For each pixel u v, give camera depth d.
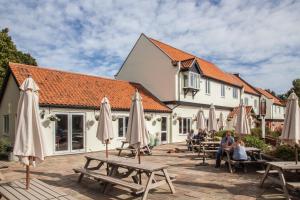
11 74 18.16
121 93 23.11
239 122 14.00
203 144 15.65
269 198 7.56
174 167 12.34
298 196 7.63
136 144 8.94
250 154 12.35
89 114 18.56
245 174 10.78
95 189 8.57
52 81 18.98
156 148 20.48
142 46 27.95
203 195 7.88
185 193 8.09
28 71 18.56
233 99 36.66
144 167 7.57
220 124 25.56
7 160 14.41
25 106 6.94
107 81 23.97
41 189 6.52
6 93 19.16
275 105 54.28
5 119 19.69
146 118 22.38
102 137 10.75
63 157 15.88
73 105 17.38
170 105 25.55
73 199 5.75
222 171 11.39
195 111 28.25
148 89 27.28
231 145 11.90
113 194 8.02
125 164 8.05
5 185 6.92
